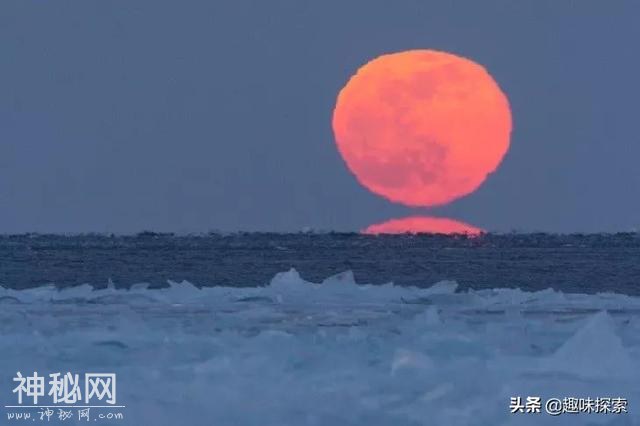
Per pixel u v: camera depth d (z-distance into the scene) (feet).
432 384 144.97
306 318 240.12
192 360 166.09
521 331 195.72
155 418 130.82
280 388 144.56
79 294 288.51
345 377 151.02
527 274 647.56
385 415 130.72
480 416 129.80
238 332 209.36
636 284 542.16
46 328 204.85
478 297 274.16
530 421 127.34
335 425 127.65
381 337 186.60
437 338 172.96
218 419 130.31
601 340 158.81
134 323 194.39
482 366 154.10
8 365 162.30
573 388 143.84
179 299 282.77
